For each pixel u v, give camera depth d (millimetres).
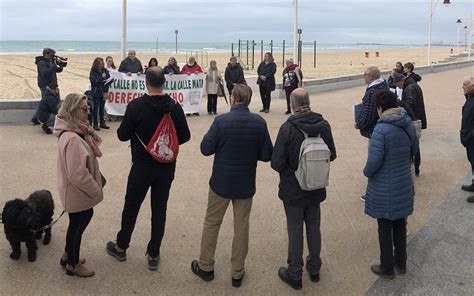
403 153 4406
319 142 4137
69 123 4094
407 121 4449
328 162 4148
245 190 4281
